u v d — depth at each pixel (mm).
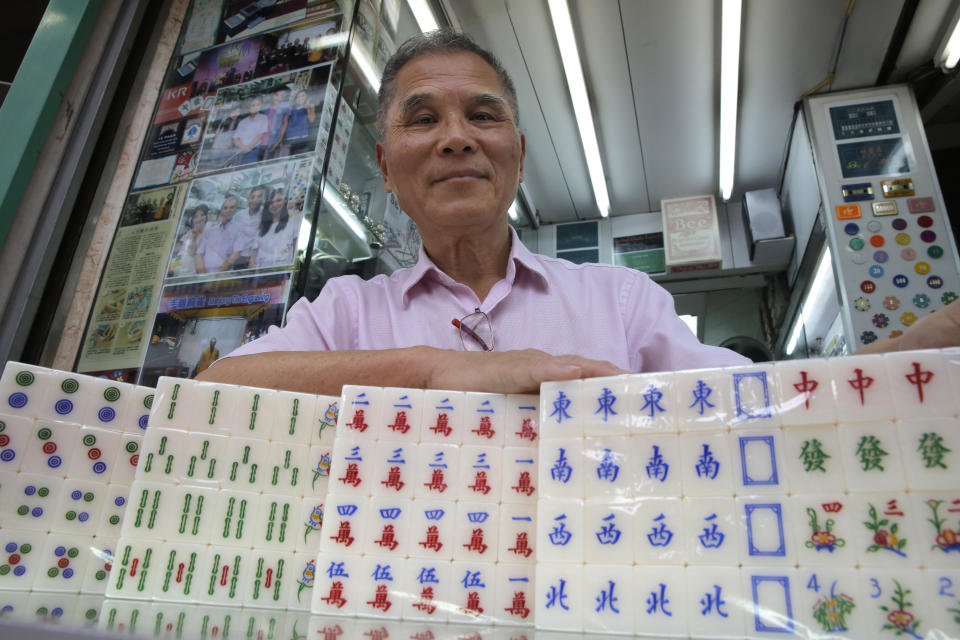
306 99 1656
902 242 2766
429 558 440
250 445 496
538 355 539
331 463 470
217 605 451
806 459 380
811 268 3240
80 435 518
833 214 2881
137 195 1669
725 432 401
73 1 1716
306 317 979
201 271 1524
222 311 1462
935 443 360
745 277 3902
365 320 1038
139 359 1463
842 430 379
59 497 500
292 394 516
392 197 1938
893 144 2949
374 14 1943
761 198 3666
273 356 688
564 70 2916
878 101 3018
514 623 417
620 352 973
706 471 396
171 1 1902
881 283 2717
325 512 454
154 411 489
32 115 1571
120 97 1745
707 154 3523
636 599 377
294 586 465
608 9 2617
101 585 492
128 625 321
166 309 1508
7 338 1425
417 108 980
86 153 1629
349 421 475
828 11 2639
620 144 3455
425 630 380
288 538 479
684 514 390
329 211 1618
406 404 478
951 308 530
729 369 414
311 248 1490
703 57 2863
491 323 1021
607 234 4070
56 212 1550
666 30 2715
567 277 1088
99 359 1488
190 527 468
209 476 481
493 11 2625
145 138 1742
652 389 424
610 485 410
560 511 411
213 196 1611
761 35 2773
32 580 475
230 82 1767
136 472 476
